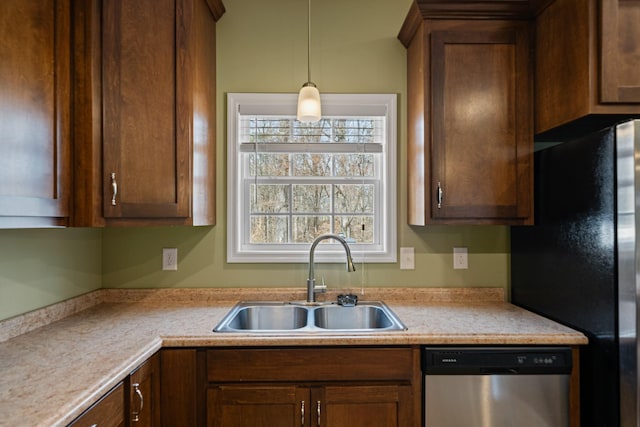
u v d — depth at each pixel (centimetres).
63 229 163
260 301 192
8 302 134
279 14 199
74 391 92
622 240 120
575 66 142
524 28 166
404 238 198
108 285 193
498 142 165
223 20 197
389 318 163
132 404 115
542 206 162
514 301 191
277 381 136
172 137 152
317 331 141
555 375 136
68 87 132
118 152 142
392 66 199
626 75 135
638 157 115
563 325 148
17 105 109
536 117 165
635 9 136
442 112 164
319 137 204
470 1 160
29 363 109
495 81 165
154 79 149
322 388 136
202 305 184
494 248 198
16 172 109
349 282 198
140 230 194
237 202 196
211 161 187
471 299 196
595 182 131
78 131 135
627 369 118
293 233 205
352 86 199
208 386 135
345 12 200
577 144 140
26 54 112
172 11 152
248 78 197
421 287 197
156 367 132
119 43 143
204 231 195
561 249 150
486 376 136
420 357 138
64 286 164
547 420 136
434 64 164
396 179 198
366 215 205
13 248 136
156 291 193
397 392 137
